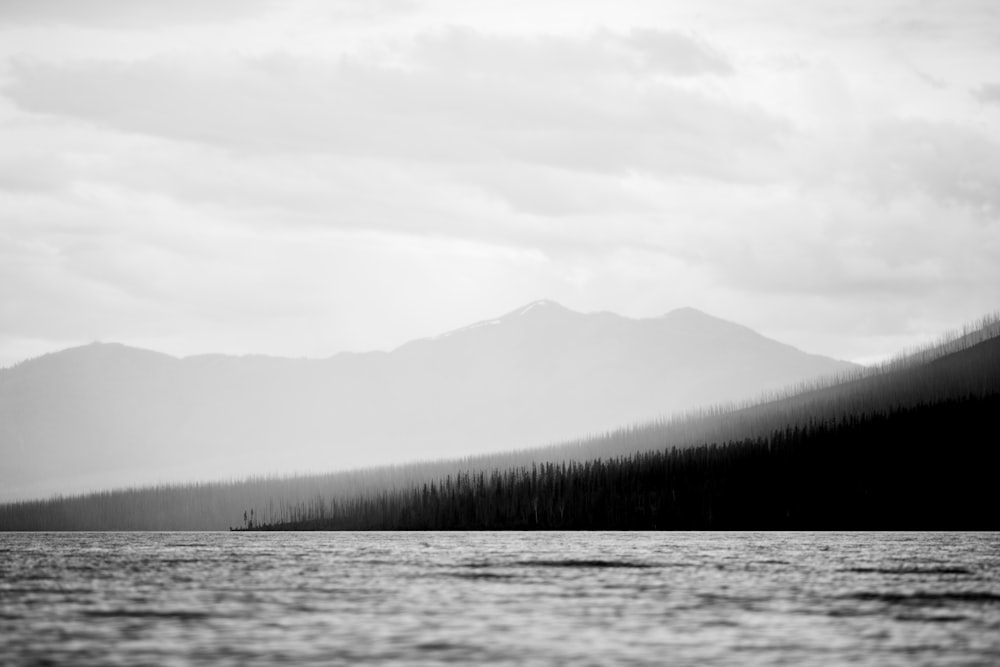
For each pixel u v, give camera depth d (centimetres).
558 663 11181
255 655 11625
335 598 16900
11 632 13300
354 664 11125
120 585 19325
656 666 11025
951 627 13538
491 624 13850
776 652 11781
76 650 11962
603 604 15925
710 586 18525
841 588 18050
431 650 11900
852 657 11506
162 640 12619
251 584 19438
